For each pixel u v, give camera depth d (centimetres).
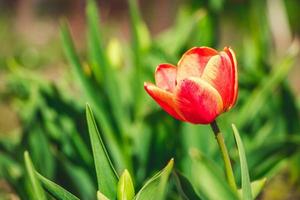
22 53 393
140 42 109
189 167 99
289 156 97
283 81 111
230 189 75
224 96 71
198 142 101
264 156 95
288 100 112
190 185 75
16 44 430
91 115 73
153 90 70
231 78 71
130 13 109
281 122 112
